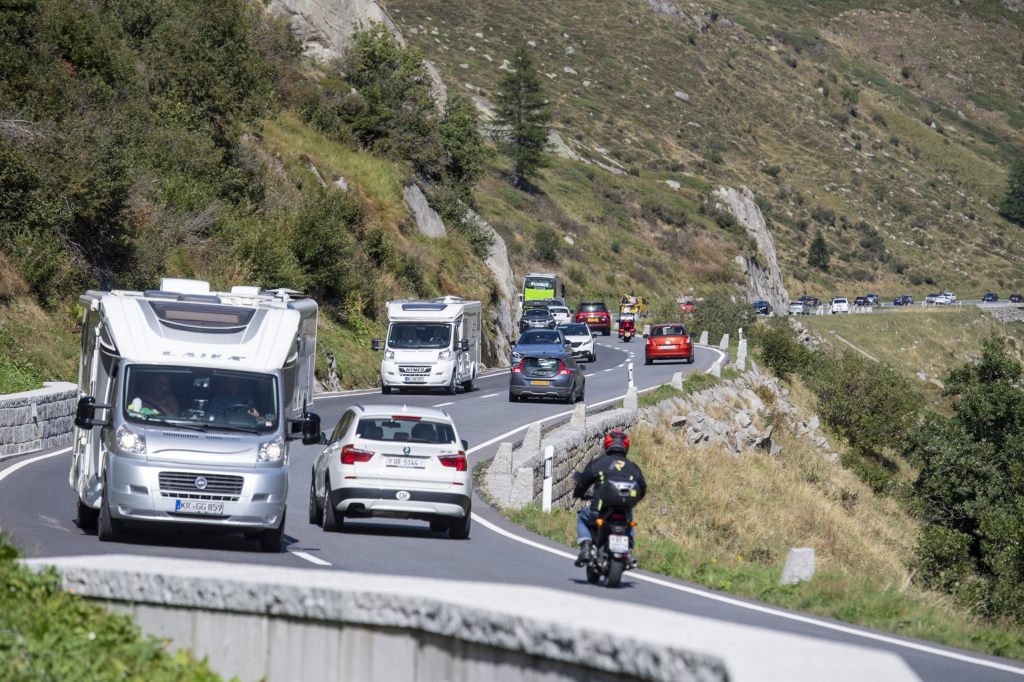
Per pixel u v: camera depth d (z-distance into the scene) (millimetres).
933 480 115812
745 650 9773
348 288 112125
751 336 175750
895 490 118688
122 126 90438
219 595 13844
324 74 162750
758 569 38219
